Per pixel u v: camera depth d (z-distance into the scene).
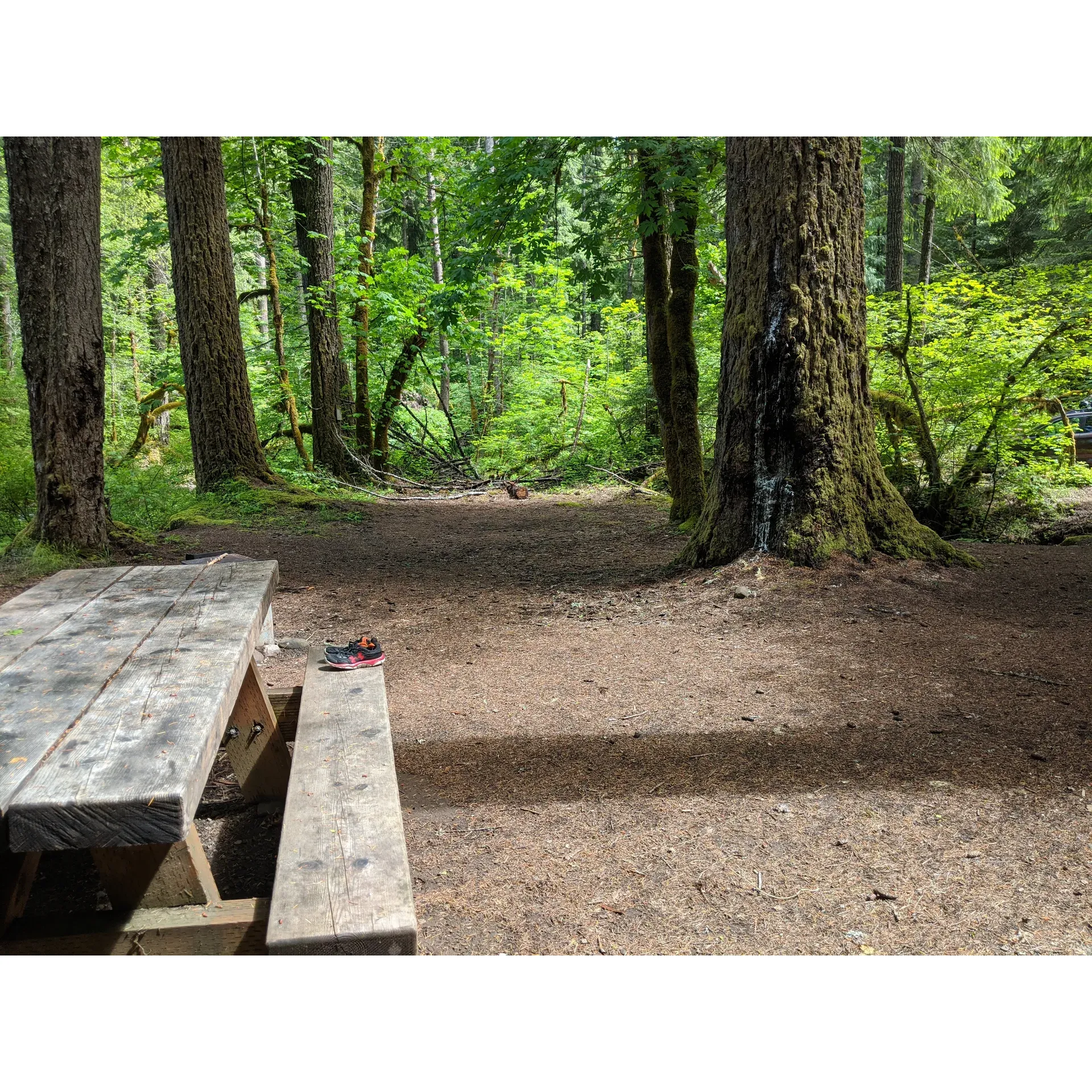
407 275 18.23
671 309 10.47
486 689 4.93
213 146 12.98
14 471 10.19
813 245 6.74
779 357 6.86
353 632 6.34
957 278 10.20
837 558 6.77
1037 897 2.69
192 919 2.02
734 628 5.86
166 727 1.96
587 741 4.09
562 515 13.44
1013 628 5.52
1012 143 21.45
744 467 7.12
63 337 7.97
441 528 11.98
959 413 9.89
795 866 2.93
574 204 10.63
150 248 17.98
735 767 3.71
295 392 18.92
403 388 20.62
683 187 9.40
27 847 1.61
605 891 2.82
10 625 2.87
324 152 17.81
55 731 1.94
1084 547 8.20
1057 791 3.34
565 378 21.61
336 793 2.37
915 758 3.70
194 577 3.69
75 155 7.89
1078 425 12.82
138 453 18.67
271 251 17.75
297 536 10.84
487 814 3.38
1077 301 9.62
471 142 21.28
